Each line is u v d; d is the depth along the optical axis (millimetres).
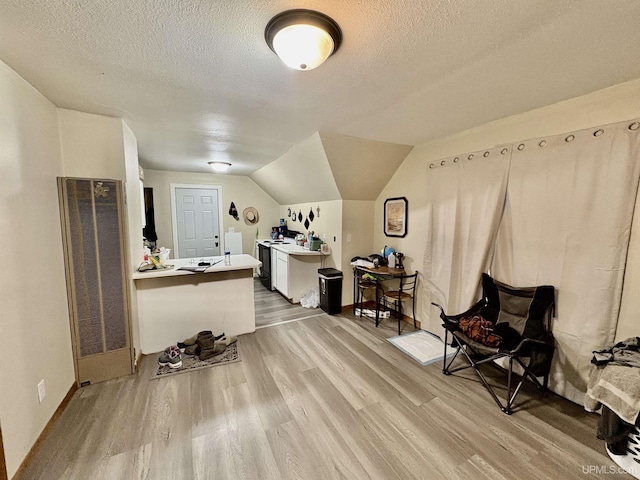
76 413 1883
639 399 1404
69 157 2113
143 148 3398
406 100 1970
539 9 1066
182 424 1790
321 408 1950
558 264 2068
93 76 1597
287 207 5668
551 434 1727
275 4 1047
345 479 1428
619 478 1435
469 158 2611
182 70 1540
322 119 2367
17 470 1425
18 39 1239
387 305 3852
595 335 1883
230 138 2945
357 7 1059
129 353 2326
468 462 1529
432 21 1137
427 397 2080
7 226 1433
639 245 1726
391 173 3623
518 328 2207
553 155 2053
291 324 3449
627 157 1720
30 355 1586
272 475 1448
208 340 2654
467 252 2662
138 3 1023
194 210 5305
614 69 1551
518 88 1791
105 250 2191
